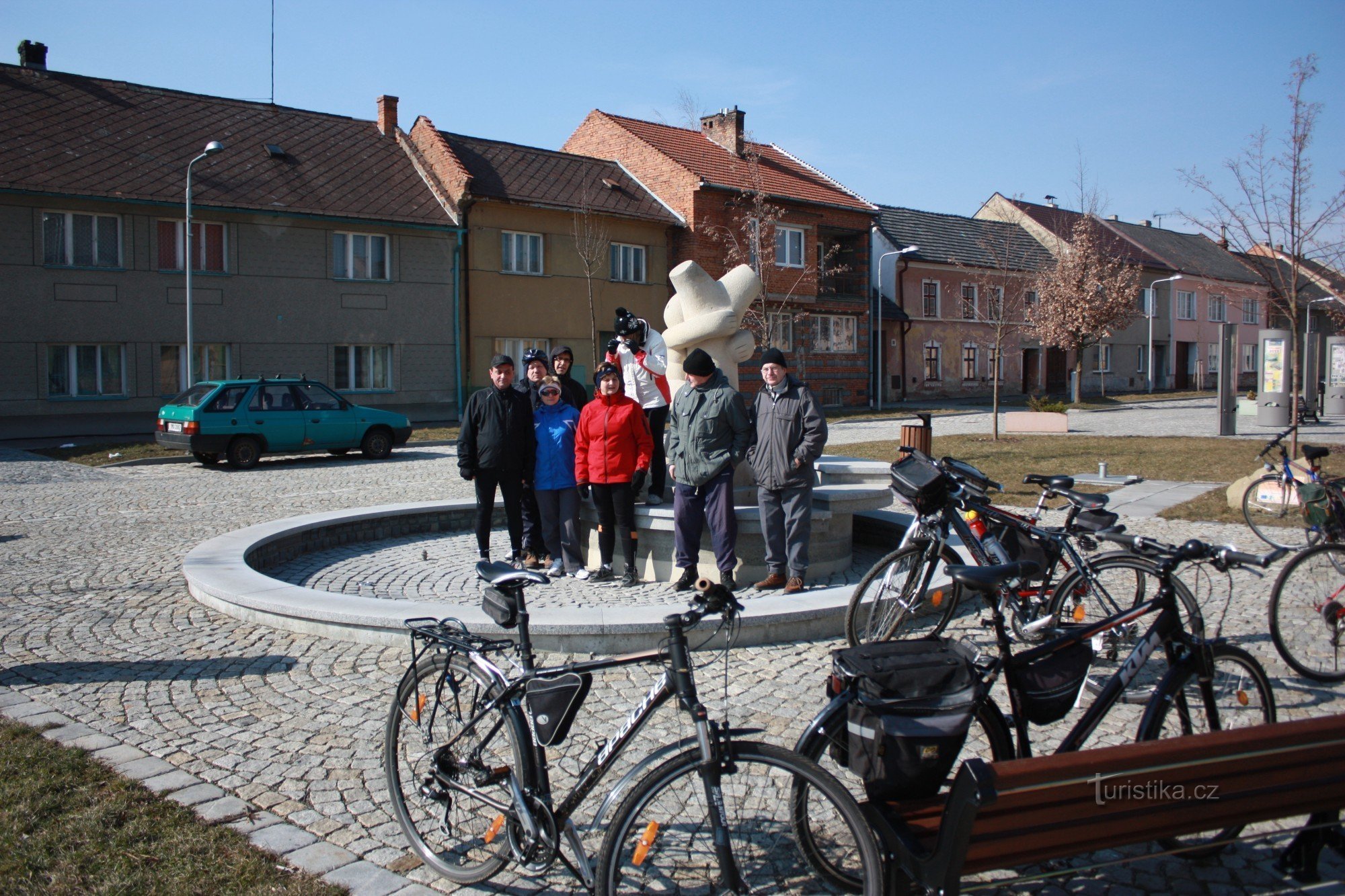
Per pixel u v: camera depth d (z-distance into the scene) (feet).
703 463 23.13
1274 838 12.34
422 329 93.71
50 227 76.33
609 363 25.04
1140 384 183.73
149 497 47.14
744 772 9.79
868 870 9.48
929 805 9.81
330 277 88.53
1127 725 15.17
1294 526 35.27
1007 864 9.37
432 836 11.69
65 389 77.82
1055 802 9.23
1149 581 18.10
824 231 124.26
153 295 80.33
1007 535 19.75
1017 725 11.48
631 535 25.32
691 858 9.64
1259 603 23.65
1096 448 66.80
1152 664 12.89
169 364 82.02
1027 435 80.48
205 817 12.63
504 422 26.48
